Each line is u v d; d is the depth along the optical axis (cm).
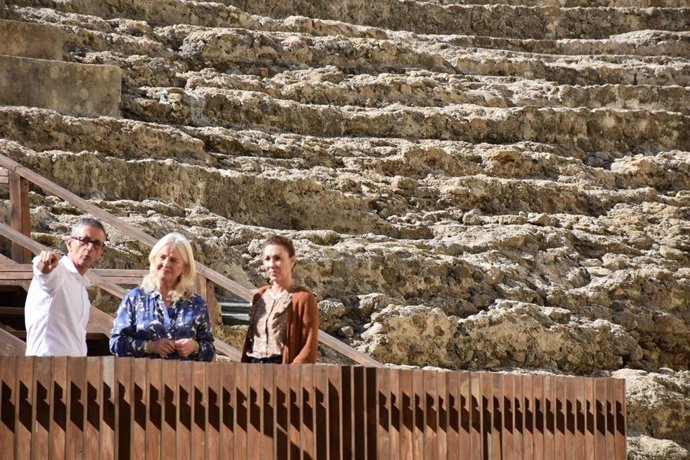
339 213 2484
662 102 3328
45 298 1259
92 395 1077
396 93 3025
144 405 1100
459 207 2672
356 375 1259
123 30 2886
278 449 1192
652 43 3666
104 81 2539
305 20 3234
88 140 2362
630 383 2244
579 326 2350
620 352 2386
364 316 2181
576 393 1531
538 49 3575
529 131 3053
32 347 1262
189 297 1310
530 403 1464
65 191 1698
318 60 3072
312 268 2202
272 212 2436
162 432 1108
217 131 2577
